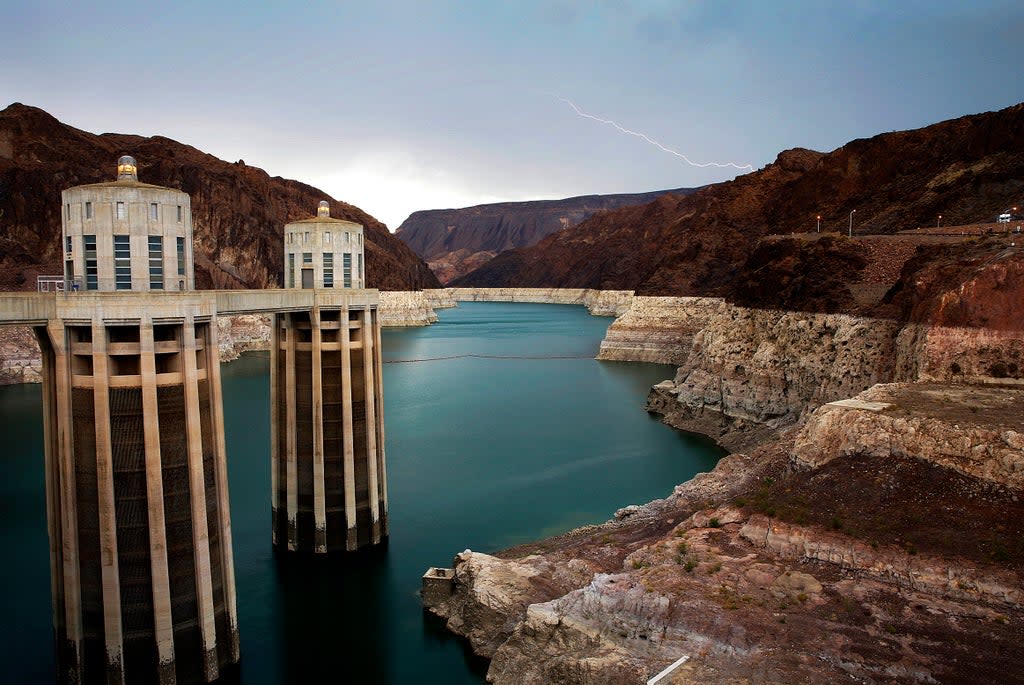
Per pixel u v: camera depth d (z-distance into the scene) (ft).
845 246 291.79
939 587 104.01
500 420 343.05
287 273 186.39
